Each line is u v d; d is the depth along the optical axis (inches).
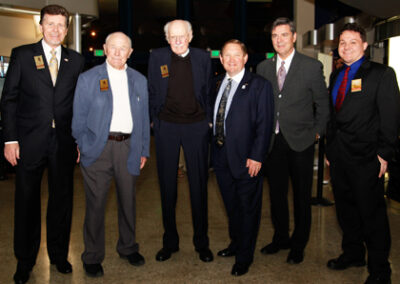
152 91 101.7
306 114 99.3
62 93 88.6
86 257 95.1
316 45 291.6
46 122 87.2
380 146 86.0
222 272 97.0
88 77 88.7
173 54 99.1
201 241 105.6
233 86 97.6
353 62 90.4
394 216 143.9
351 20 236.7
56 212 93.9
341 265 98.3
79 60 92.5
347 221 98.0
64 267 96.3
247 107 94.6
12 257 106.5
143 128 99.7
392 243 116.2
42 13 85.7
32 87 86.2
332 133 94.3
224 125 98.4
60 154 90.4
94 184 93.5
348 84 90.7
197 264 102.0
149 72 101.2
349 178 90.7
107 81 89.8
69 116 90.7
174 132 99.7
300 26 398.6
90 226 94.4
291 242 104.3
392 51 190.5
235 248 106.9
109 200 168.1
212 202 167.5
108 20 451.8
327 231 128.0
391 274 95.0
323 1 395.9
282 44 97.1
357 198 89.5
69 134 91.7
